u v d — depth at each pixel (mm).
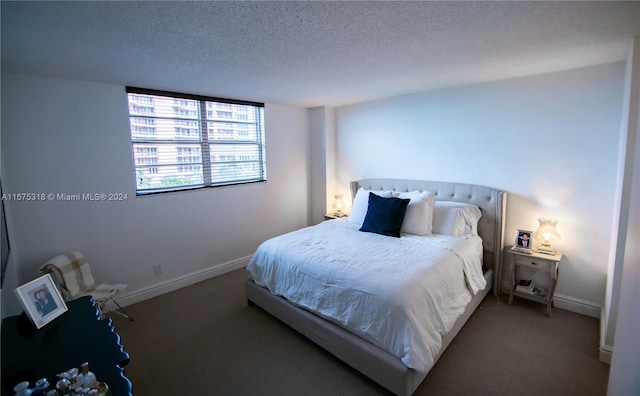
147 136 3107
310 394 1879
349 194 4496
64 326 1409
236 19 1521
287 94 3486
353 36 1784
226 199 3764
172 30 1633
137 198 3035
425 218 3006
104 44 1799
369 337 1878
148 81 2725
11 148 2350
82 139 2674
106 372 1109
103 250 2859
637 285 1049
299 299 2350
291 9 1429
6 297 1781
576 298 2744
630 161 1943
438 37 1828
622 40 1916
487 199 3094
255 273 2826
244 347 2348
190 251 3482
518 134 2910
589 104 2525
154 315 2824
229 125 3771
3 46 1777
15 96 2350
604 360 2070
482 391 1850
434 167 3537
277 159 4270
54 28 1555
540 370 2016
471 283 2459
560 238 2738
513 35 1813
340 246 2684
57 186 2576
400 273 2045
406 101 3682
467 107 3199
